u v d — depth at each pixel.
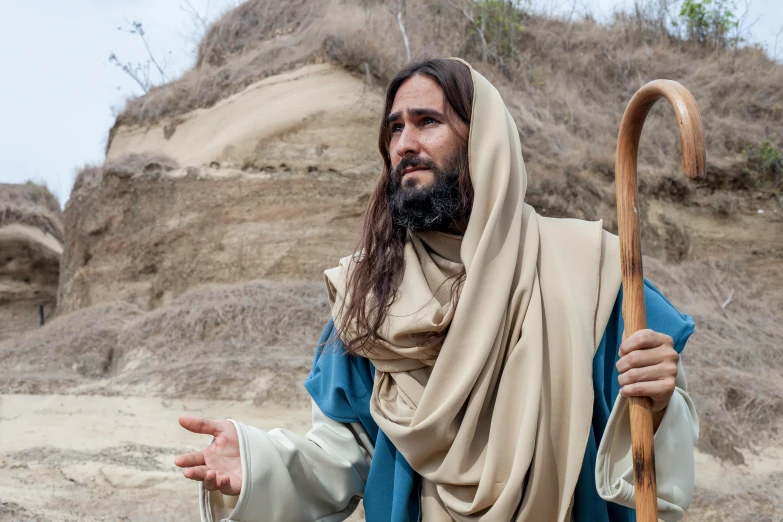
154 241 15.30
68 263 17.73
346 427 2.51
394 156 2.50
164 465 8.25
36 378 11.42
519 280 2.27
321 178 14.45
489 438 2.17
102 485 7.61
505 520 2.10
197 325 12.15
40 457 8.48
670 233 15.50
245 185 14.80
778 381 11.38
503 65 16.47
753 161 16.59
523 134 14.95
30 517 6.32
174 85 17.72
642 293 2.07
